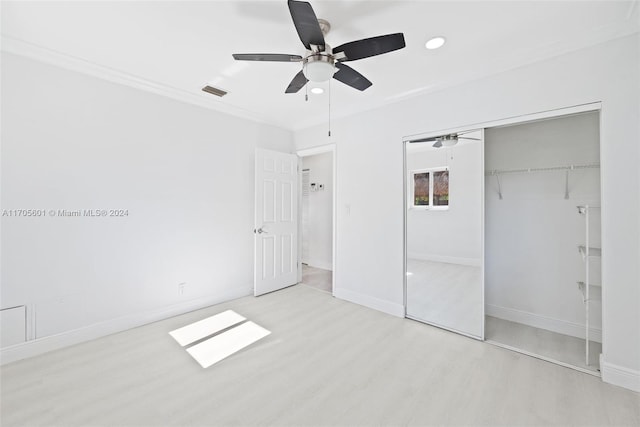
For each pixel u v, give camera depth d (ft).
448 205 9.05
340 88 9.54
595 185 8.13
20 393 5.90
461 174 8.77
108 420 5.22
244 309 10.75
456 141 8.82
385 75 8.52
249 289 12.53
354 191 11.55
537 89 7.25
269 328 9.13
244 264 12.37
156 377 6.50
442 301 9.19
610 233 6.29
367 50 5.61
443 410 5.52
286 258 13.60
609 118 6.30
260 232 12.37
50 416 5.29
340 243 12.10
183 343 8.11
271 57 5.93
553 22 6.06
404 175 9.97
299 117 12.64
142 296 9.31
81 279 8.13
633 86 6.05
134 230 9.13
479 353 7.63
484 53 7.32
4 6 5.66
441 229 9.21
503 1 5.42
